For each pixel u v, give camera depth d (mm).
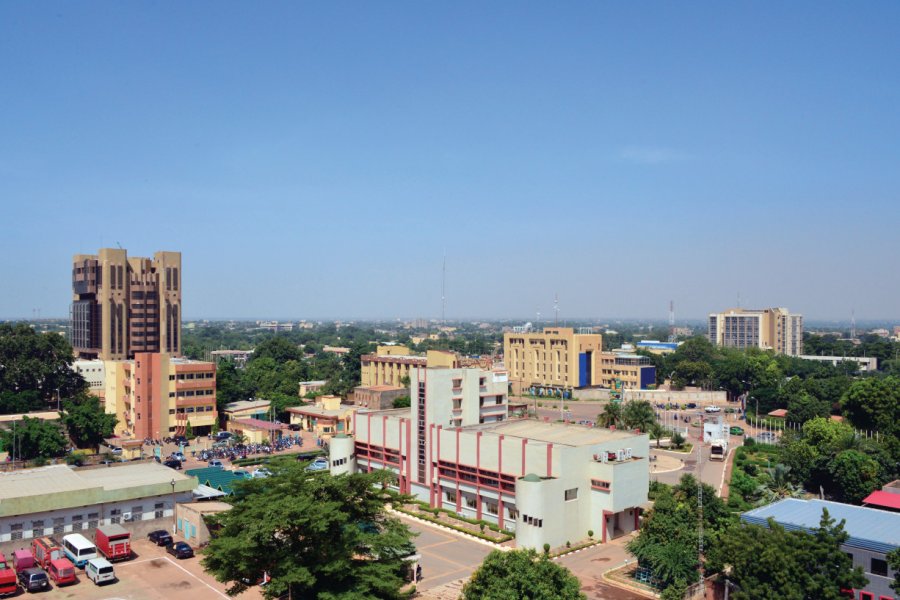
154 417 169000
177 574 79688
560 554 88750
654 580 76250
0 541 82250
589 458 96062
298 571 56250
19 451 135875
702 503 79625
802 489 112875
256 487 65000
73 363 196625
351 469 124188
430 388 113688
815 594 57062
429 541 95125
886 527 72000
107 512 90562
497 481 101000
